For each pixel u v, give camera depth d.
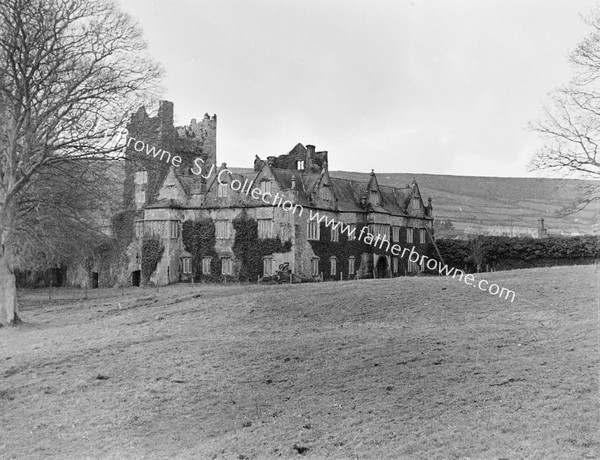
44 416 23.86
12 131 42.25
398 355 26.61
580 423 17.58
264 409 22.36
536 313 32.62
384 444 18.22
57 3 39.34
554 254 85.69
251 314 39.66
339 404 21.81
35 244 60.09
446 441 17.78
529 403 19.61
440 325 32.16
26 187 47.25
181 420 22.25
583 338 26.06
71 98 41.03
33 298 70.25
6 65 39.94
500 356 24.89
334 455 17.88
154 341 34.69
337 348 28.84
